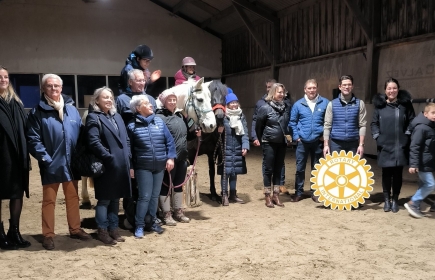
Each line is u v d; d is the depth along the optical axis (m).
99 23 14.41
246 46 14.60
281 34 12.55
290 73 12.09
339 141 4.64
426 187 4.07
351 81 4.57
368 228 3.83
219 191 5.78
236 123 4.80
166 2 14.98
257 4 12.59
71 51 14.13
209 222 4.16
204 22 15.52
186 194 4.80
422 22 7.71
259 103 5.34
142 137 3.58
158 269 2.91
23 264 3.04
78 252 3.30
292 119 4.94
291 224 4.03
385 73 8.55
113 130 3.38
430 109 3.93
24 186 3.31
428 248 3.26
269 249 3.30
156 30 15.23
